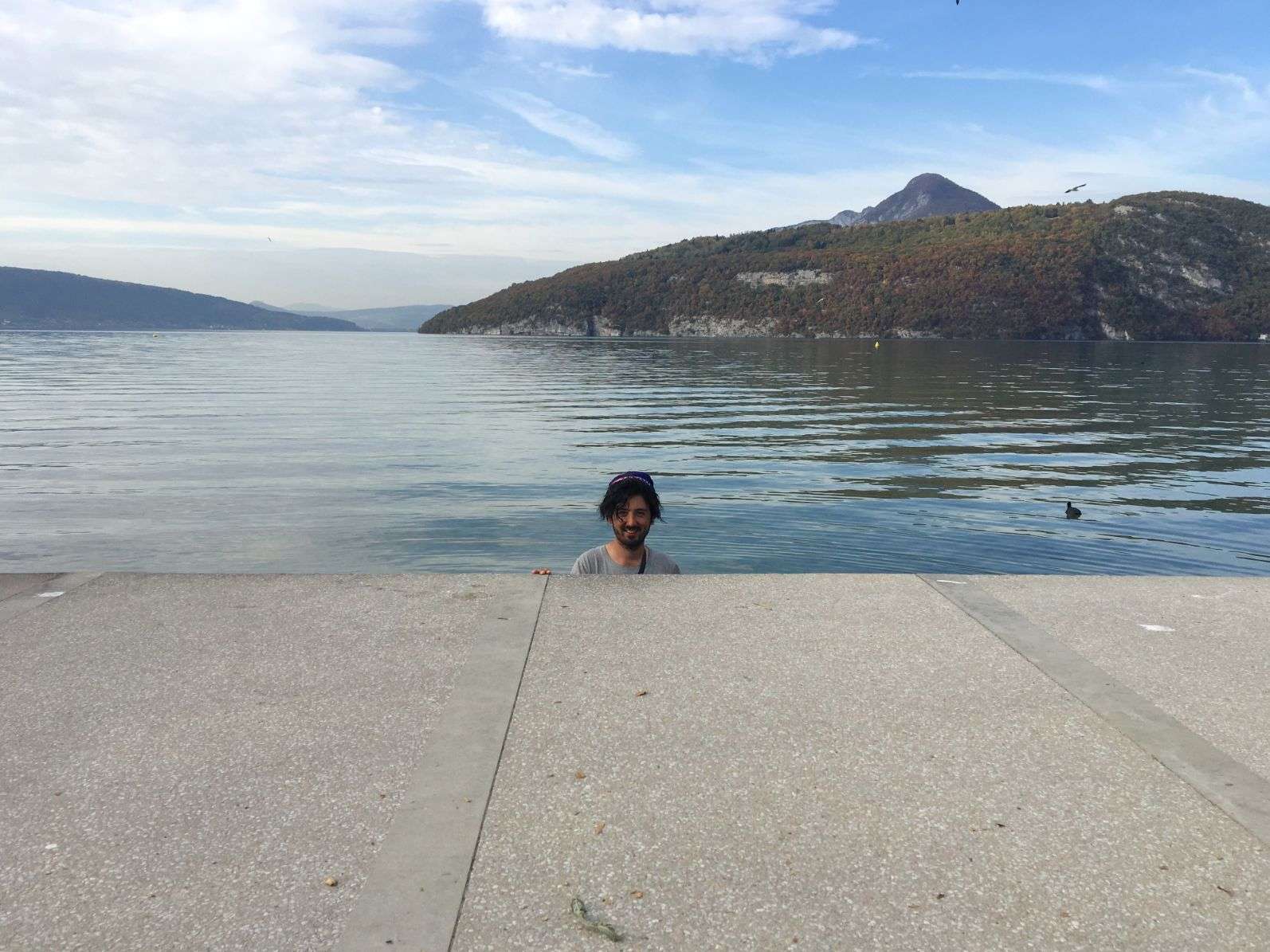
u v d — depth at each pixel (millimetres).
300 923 1621
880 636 3121
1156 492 11664
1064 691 2666
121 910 1656
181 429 19234
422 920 1633
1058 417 22688
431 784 2111
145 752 2262
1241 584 3777
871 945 1576
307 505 10375
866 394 30984
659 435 18297
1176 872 1784
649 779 2143
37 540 8555
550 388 35188
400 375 45562
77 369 51344
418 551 8211
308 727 2402
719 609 3402
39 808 2004
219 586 3662
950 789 2105
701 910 1669
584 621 3262
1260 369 51281
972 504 10641
